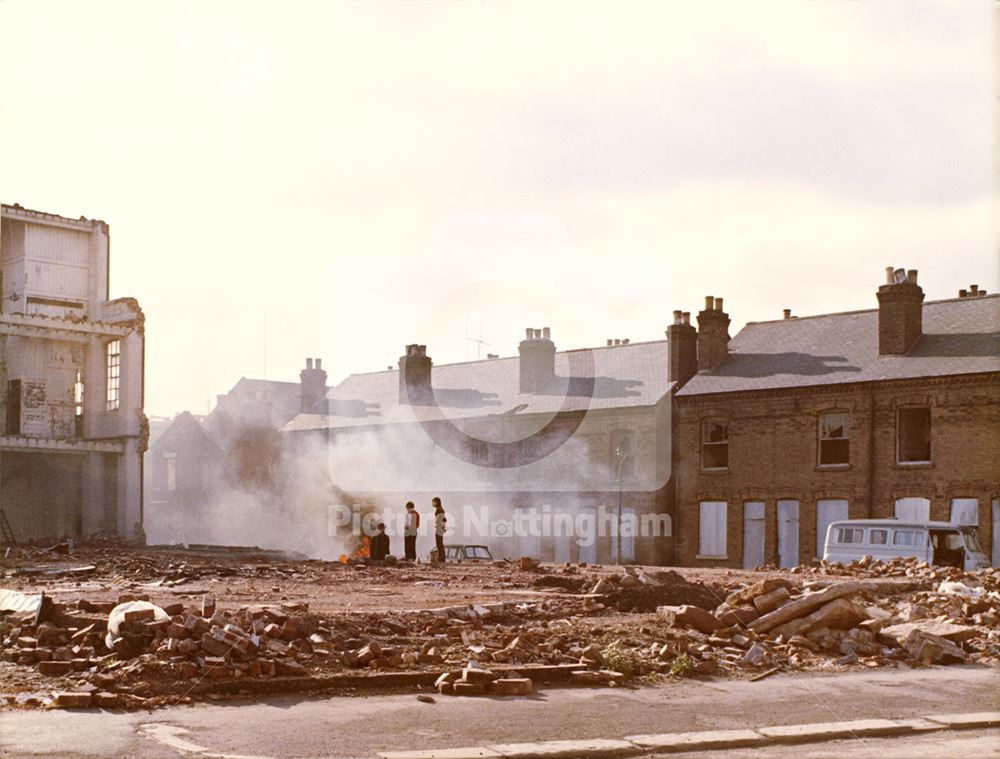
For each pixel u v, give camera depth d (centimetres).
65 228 4741
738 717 1055
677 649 1391
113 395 4719
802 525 4044
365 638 1290
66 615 1293
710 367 4488
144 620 1180
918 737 1002
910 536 3222
